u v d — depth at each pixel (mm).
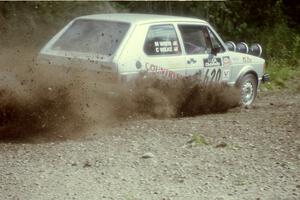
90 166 10086
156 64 13570
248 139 11945
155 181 9445
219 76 15180
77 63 13016
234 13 25156
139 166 10125
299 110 15375
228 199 8734
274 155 10859
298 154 10914
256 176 9742
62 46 13734
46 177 9531
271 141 11797
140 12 22109
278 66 22781
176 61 14008
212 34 15203
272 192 9055
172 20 14266
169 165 10211
